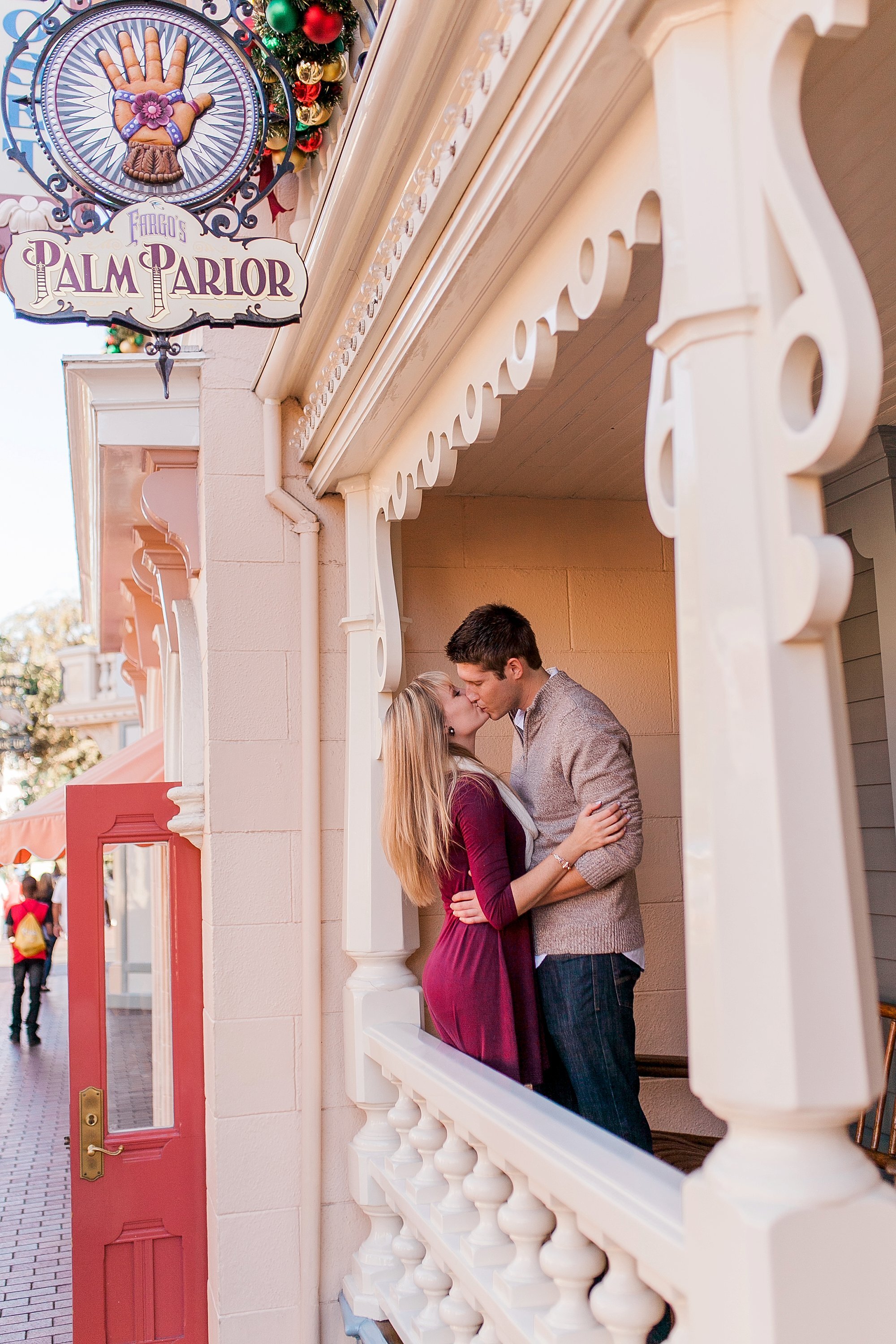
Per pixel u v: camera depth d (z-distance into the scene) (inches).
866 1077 48.3
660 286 96.3
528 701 109.5
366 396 112.0
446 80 81.4
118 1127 154.0
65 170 98.7
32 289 97.9
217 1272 136.3
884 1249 47.8
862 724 147.6
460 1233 99.1
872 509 142.9
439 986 105.4
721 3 53.8
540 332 78.5
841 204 85.2
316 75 111.3
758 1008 48.6
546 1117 83.0
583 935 101.0
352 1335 124.0
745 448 51.2
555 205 73.5
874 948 144.6
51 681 1040.2
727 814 50.3
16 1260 229.9
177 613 162.7
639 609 152.9
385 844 108.5
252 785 142.1
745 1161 49.9
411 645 145.2
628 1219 62.8
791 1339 46.3
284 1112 138.1
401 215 89.2
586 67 59.3
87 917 156.3
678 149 54.1
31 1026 486.0
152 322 99.3
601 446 132.4
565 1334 74.9
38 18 99.7
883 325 106.1
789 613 49.3
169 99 100.8
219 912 139.3
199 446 153.6
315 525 145.3
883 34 66.4
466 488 147.5
